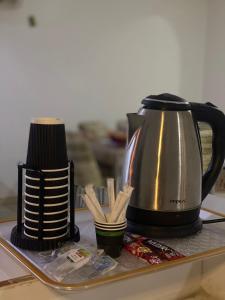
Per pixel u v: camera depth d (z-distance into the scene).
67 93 1.67
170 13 1.86
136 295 0.90
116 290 0.86
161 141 0.80
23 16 1.52
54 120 0.74
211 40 1.89
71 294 0.78
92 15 1.67
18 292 0.69
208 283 1.00
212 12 1.87
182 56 1.93
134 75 1.82
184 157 0.81
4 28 1.49
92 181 1.62
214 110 0.86
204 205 1.41
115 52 1.75
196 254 0.75
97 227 0.73
